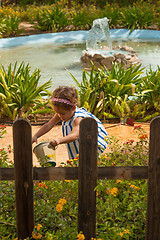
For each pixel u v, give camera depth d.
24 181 2.21
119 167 2.24
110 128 5.57
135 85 6.36
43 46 13.80
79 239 2.17
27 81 6.15
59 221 2.45
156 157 2.13
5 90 6.02
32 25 18.14
